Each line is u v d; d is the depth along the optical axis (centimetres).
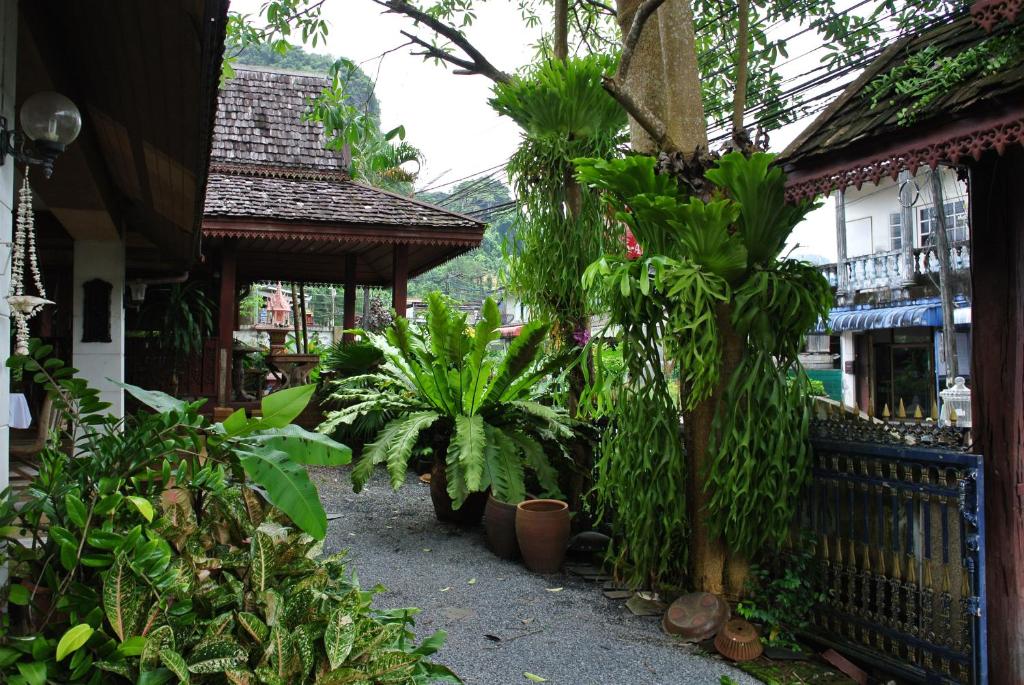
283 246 1062
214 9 228
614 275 368
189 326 962
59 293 957
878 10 573
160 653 168
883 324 1388
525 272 558
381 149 1438
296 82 1262
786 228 371
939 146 267
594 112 529
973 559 288
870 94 326
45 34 298
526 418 590
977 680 287
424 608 409
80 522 184
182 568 199
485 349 568
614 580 450
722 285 366
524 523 478
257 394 1134
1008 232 292
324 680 180
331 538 559
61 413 246
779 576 379
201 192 450
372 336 752
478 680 316
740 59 416
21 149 247
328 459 224
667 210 356
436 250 1048
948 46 306
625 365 392
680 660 341
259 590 207
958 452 303
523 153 553
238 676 171
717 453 373
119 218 633
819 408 378
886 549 332
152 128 382
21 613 203
